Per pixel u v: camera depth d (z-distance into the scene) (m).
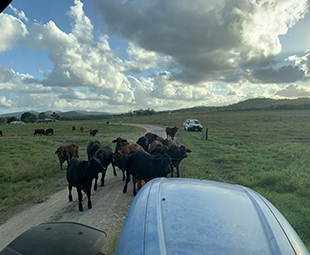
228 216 1.76
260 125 36.72
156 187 2.35
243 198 2.12
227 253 1.36
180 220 1.69
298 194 6.64
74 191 8.13
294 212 5.22
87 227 1.79
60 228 1.72
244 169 9.82
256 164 10.59
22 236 1.60
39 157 14.16
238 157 12.59
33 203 7.16
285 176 7.98
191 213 1.79
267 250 1.42
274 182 7.76
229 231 1.57
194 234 1.53
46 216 6.12
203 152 14.41
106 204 6.73
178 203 1.95
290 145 15.91
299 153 12.45
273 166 9.85
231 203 1.98
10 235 5.23
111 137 27.14
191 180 2.63
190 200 2.00
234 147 15.98
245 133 25.86
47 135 34.66
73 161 6.70
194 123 30.84
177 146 9.21
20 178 9.67
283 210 5.29
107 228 5.20
